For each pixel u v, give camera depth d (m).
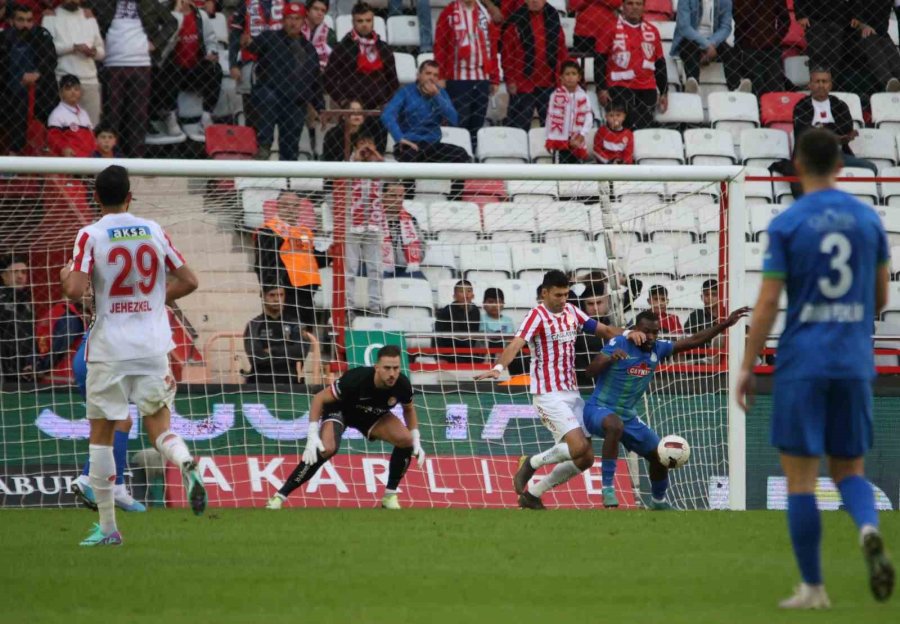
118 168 22.62
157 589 18.44
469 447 39.28
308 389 39.28
